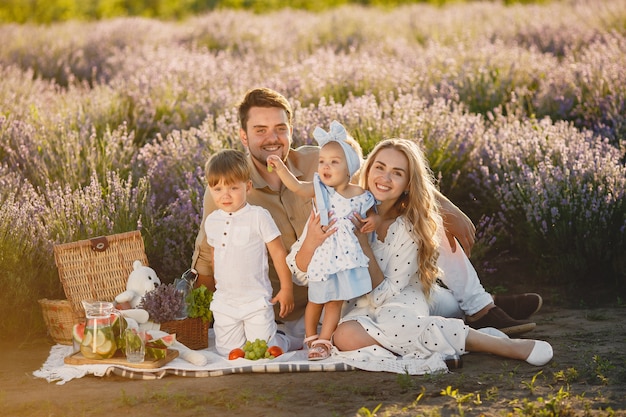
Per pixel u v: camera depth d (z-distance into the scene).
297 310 4.70
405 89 7.97
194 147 6.36
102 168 6.27
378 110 6.69
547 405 3.28
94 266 4.55
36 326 4.80
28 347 4.57
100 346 4.06
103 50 12.62
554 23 12.20
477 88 8.38
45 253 5.07
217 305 4.40
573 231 5.63
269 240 4.35
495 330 4.30
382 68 8.62
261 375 3.98
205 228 4.45
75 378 3.99
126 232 4.93
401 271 4.33
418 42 12.88
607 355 4.11
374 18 15.20
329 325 4.29
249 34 13.23
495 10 15.50
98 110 7.66
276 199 4.65
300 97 8.00
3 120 6.83
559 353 4.19
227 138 6.63
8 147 6.39
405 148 4.34
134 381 3.94
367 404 3.49
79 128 7.21
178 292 4.35
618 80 7.78
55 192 5.49
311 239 4.25
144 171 6.35
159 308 4.30
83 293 4.47
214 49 12.29
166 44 12.86
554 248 5.62
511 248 6.12
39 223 5.20
